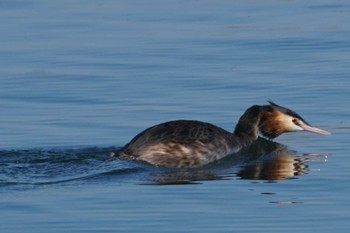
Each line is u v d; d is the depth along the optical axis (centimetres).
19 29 2370
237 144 1596
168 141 1511
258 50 2177
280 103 1819
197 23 2409
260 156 1569
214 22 2417
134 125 1703
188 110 1781
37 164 1489
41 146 1598
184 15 2484
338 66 2034
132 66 2062
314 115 1750
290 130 1653
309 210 1284
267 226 1230
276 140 1666
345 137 1648
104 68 2050
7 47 2223
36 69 2053
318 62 2073
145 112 1772
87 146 1597
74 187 1385
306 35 2283
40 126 1703
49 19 2464
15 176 1430
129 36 2302
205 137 1537
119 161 1499
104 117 1750
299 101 1823
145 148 1507
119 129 1684
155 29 2361
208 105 1808
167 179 1430
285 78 1958
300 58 2109
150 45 2223
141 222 1246
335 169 1473
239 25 2386
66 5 2611
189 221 1248
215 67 2048
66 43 2250
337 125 1702
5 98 1869
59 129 1686
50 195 1349
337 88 1884
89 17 2480
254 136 1647
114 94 1878
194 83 1938
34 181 1410
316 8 2553
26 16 2497
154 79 1969
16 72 2033
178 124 1549
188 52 2164
